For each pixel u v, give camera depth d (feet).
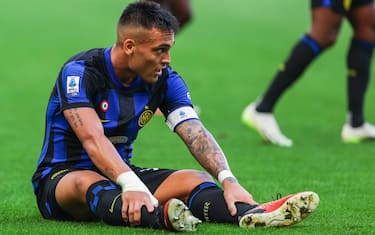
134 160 91.25
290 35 239.91
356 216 60.23
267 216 51.37
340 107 147.02
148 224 50.93
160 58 54.49
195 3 295.07
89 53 56.65
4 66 185.57
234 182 54.75
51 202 55.93
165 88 57.98
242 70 188.03
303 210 50.90
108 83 56.18
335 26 106.01
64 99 54.75
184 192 55.88
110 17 257.34
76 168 56.80
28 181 79.30
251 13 279.08
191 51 210.79
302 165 88.99
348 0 106.11
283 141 105.60
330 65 198.08
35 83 167.73
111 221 52.13
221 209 53.62
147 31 53.78
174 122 57.77
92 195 52.70
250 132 116.88
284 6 290.76
